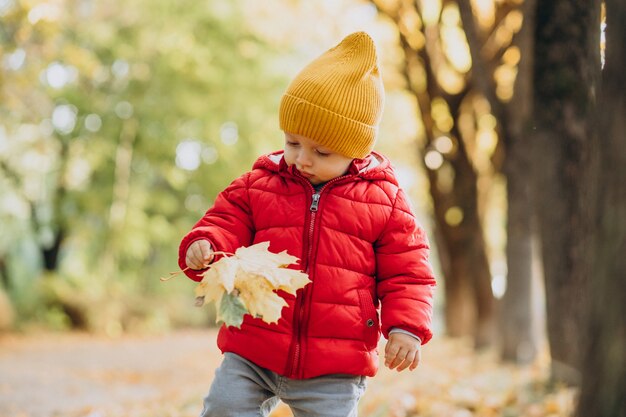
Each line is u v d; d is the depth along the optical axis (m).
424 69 12.55
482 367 10.41
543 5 6.56
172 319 24.28
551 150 6.70
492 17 10.84
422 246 3.15
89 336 19.72
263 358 2.97
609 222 2.49
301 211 3.07
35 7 12.12
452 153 13.83
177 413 6.46
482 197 14.28
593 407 2.52
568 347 6.93
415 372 9.08
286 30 13.77
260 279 2.71
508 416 6.20
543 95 6.68
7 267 20.80
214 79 21.88
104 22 21.36
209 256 2.97
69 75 20.44
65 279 22.58
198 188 25.00
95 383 9.91
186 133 22.95
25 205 21.31
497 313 13.87
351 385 3.02
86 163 21.83
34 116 17.09
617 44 2.48
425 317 3.00
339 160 3.09
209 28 21.94
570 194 6.70
